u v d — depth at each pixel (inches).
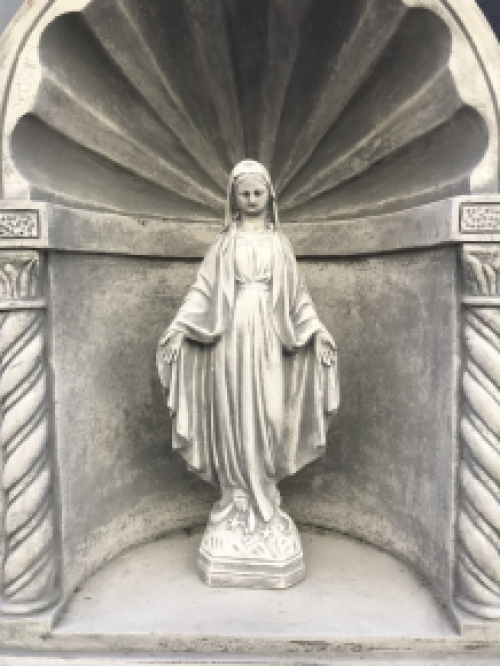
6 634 87.0
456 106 86.0
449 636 85.1
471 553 85.6
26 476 87.0
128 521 111.6
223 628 86.8
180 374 93.0
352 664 83.8
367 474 112.6
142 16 93.7
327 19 95.7
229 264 92.8
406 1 83.2
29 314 85.4
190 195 115.9
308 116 110.0
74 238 91.7
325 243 114.6
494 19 121.3
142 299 111.8
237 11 98.1
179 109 108.2
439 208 86.0
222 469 96.7
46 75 85.1
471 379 84.7
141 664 84.4
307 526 120.3
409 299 99.6
